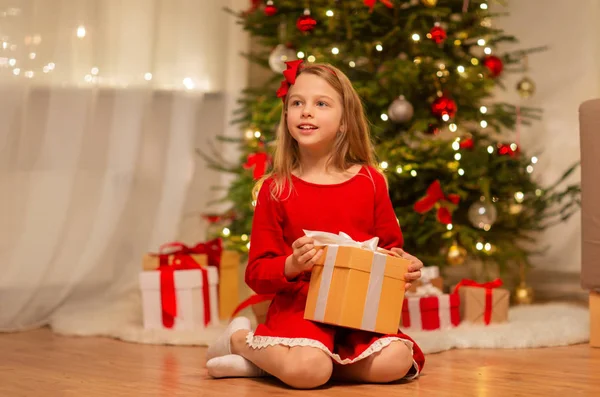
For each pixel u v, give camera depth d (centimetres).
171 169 332
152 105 327
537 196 322
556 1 361
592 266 224
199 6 342
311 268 171
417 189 300
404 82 289
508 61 325
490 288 255
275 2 310
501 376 180
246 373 180
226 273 278
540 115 365
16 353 221
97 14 298
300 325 171
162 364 201
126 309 286
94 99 295
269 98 318
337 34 304
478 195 306
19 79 272
